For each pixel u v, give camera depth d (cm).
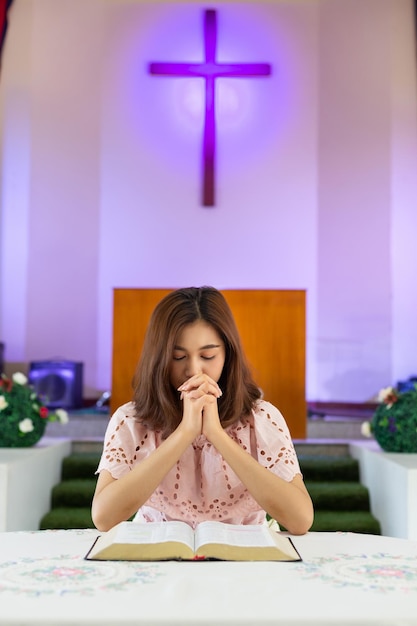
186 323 220
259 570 167
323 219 848
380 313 830
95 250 856
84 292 855
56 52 871
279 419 233
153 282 854
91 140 864
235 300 587
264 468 211
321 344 838
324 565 173
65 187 860
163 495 225
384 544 197
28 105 866
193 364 221
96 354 850
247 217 854
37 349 851
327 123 854
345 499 536
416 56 838
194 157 862
